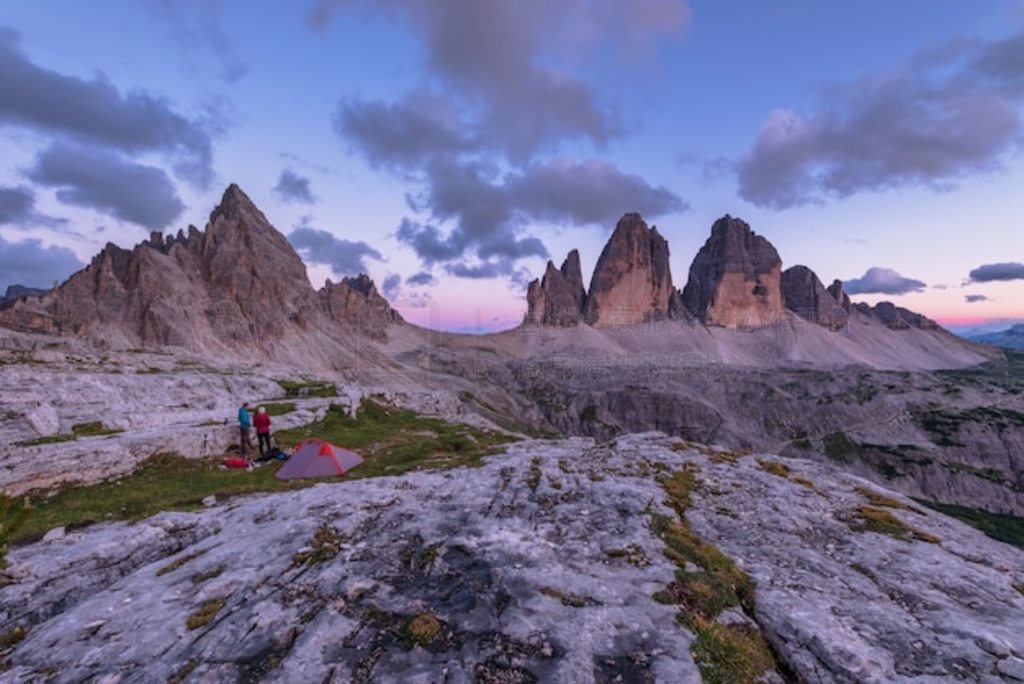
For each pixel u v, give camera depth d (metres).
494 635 10.41
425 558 13.57
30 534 20.55
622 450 28.92
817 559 15.03
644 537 15.41
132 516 23.30
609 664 9.62
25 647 10.84
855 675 9.59
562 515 17.30
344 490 20.30
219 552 14.88
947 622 11.41
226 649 10.02
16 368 45.97
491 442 48.91
